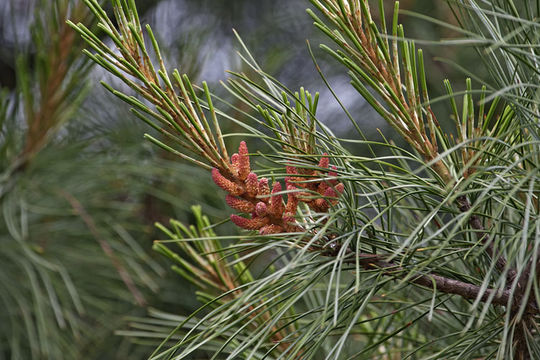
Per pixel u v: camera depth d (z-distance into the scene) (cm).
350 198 74
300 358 73
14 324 119
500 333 77
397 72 73
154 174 126
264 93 75
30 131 111
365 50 73
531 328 76
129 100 71
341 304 74
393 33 72
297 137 75
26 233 108
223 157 73
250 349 81
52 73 105
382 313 85
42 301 115
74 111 115
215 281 84
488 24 74
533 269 68
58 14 102
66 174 120
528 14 73
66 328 127
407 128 74
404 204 82
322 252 74
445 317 83
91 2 71
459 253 75
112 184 125
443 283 74
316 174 74
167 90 73
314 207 74
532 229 69
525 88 73
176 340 126
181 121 72
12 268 121
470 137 74
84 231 122
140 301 114
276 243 72
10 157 114
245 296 71
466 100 73
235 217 73
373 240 74
